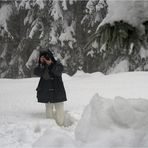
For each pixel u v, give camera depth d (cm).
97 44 467
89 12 2202
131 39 455
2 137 545
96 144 359
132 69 1902
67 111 805
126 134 369
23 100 1031
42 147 360
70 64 2417
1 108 908
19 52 2598
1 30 2644
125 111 391
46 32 2391
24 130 587
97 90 1145
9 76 2703
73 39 2394
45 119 723
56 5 2336
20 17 2597
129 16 445
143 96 1006
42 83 760
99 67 2250
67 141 366
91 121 389
